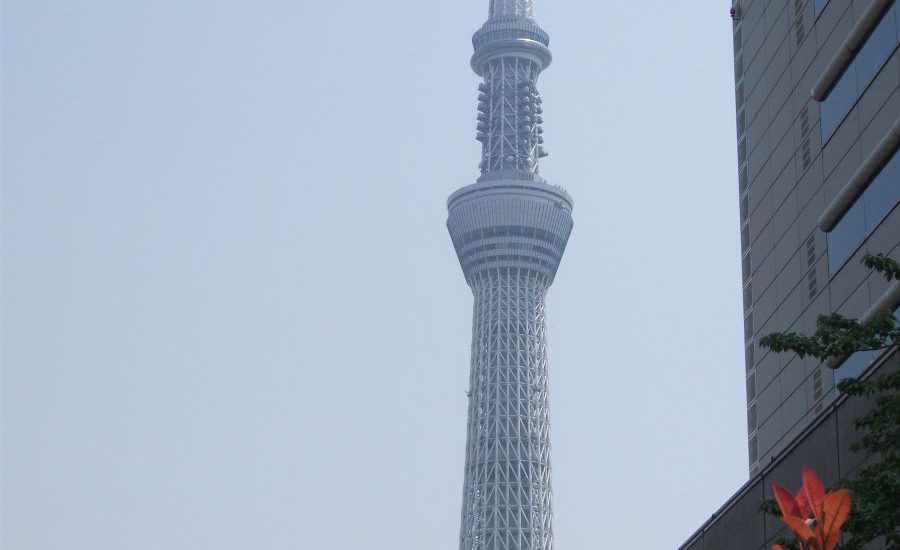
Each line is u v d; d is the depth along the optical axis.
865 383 39.56
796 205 87.56
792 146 89.88
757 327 93.12
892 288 69.19
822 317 40.78
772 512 39.22
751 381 94.44
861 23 77.19
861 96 77.75
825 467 56.34
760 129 97.38
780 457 61.97
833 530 14.81
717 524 69.31
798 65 90.31
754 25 101.88
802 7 90.88
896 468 35.47
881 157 72.75
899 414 37.03
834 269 79.44
